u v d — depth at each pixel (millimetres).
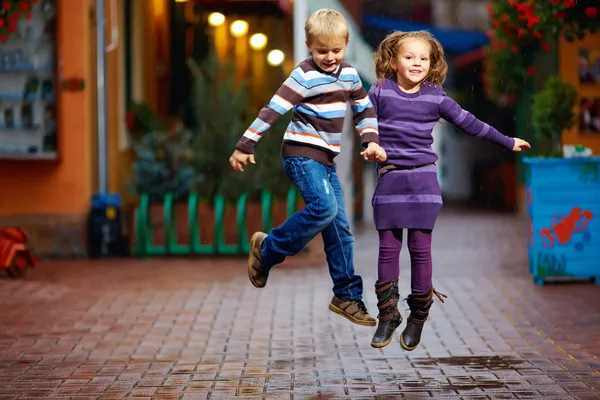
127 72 18547
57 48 16094
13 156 15875
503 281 13203
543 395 7062
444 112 6613
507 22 14984
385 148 6629
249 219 17000
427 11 38156
